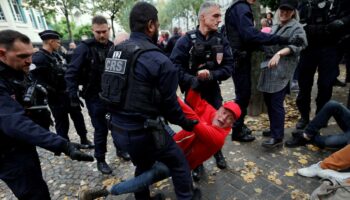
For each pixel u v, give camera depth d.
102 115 2.80
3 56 1.50
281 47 2.74
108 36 2.74
